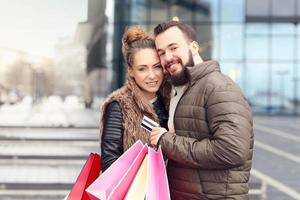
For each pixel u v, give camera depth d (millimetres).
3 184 8742
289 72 34438
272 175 10836
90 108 28250
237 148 2514
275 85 34438
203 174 2674
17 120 18344
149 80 2869
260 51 34125
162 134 2682
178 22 2783
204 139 2627
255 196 8938
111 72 29922
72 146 13305
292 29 34281
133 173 2475
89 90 29984
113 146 2811
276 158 13469
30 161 11312
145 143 2752
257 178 10352
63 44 17984
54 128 16172
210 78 2672
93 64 28719
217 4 32656
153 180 2436
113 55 29641
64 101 29875
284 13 34094
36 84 28625
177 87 2826
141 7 30359
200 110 2672
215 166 2576
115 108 2832
